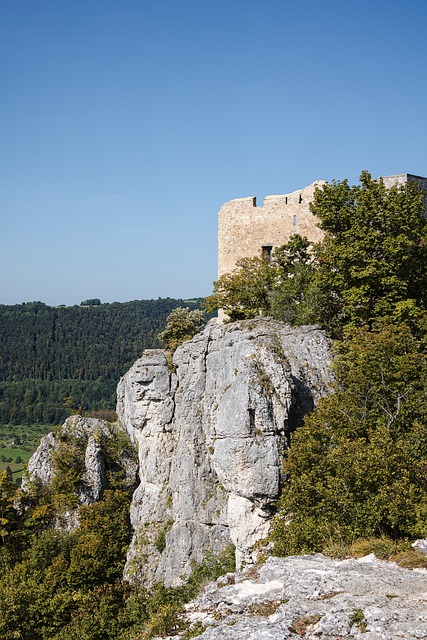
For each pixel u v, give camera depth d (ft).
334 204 125.49
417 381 91.81
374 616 44.91
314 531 71.87
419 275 120.16
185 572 125.39
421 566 56.70
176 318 202.80
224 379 115.75
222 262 168.14
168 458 153.99
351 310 117.29
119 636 111.75
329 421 89.04
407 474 72.74
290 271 136.56
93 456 185.68
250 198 164.25
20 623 127.54
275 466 99.50
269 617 48.03
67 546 162.91
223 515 125.39
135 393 159.74
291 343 112.57
